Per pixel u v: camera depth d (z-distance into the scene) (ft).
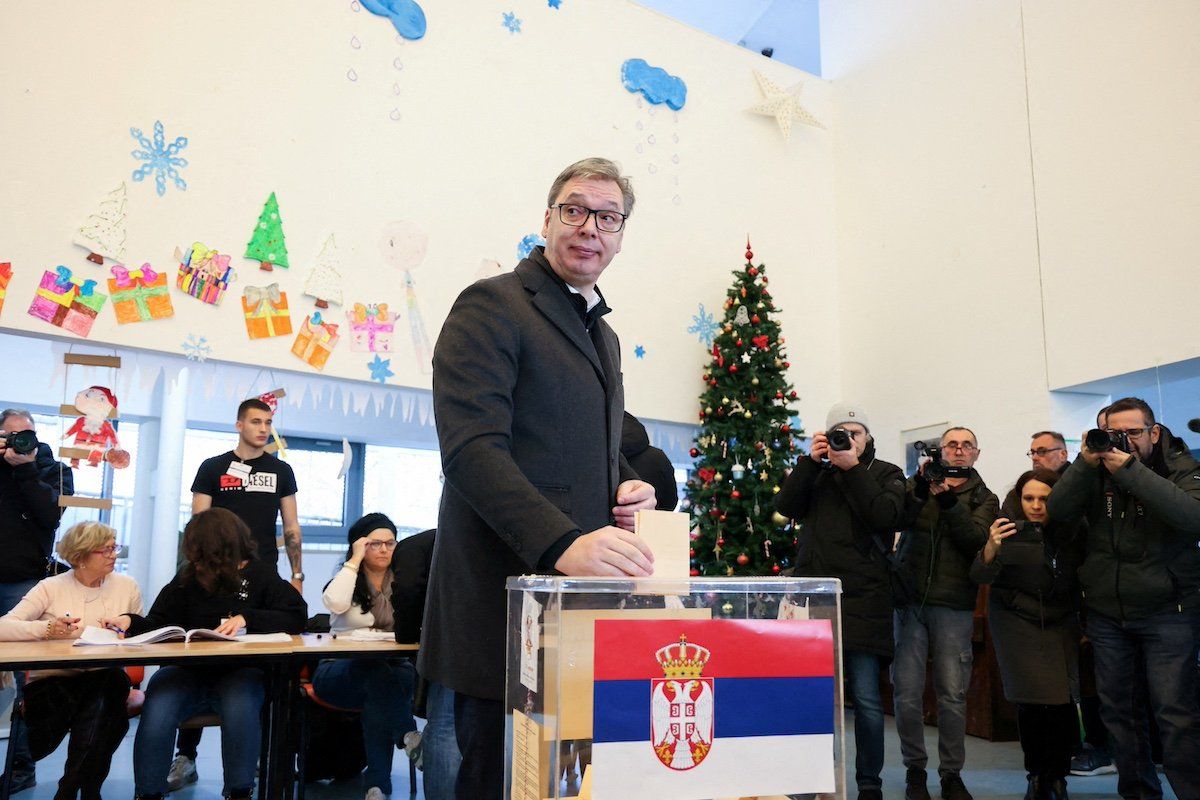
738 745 2.71
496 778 4.17
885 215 21.01
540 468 4.37
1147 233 15.25
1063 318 16.56
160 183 14.56
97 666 7.57
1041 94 17.42
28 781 11.66
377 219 16.39
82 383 14.15
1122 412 10.02
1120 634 9.75
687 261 19.98
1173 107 15.01
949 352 18.93
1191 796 9.09
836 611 2.89
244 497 13.89
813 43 27.50
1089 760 12.60
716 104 21.07
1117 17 16.06
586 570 3.28
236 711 9.28
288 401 22.91
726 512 17.52
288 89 15.87
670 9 26.35
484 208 17.53
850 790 11.76
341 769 12.52
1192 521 8.97
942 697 10.87
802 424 20.88
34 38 13.87
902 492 10.75
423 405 16.98
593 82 19.29
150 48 14.74
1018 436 17.24
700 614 2.75
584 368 4.60
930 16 20.27
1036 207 17.30
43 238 13.58
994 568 10.37
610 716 2.61
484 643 4.25
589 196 4.74
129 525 22.38
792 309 21.27
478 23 18.01
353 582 11.88
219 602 10.38
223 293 14.85
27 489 12.60
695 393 19.60
